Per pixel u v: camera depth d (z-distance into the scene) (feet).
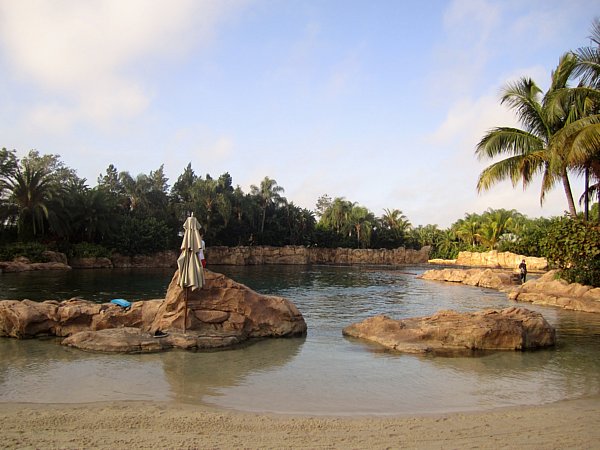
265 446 19.13
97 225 182.50
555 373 32.91
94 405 24.39
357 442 19.80
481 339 39.93
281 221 272.51
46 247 159.94
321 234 287.48
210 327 43.42
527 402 26.76
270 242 263.08
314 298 84.12
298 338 44.75
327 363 34.78
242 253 233.55
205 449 18.66
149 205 222.07
